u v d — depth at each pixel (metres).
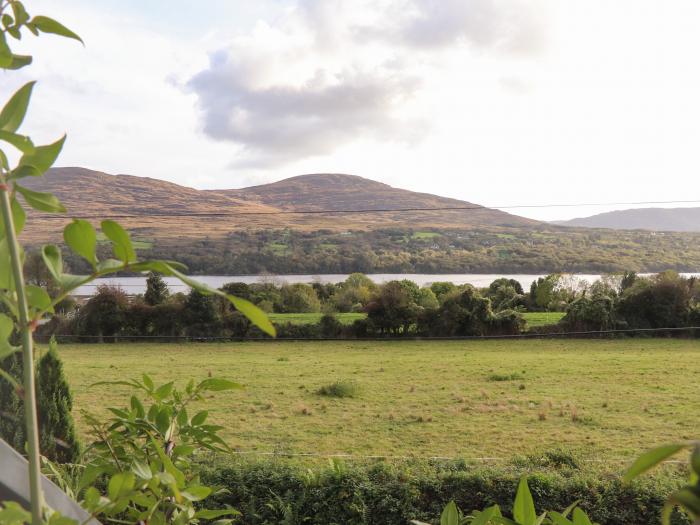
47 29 0.52
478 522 0.66
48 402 6.90
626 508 7.85
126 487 0.62
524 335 42.97
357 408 21.55
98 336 43.34
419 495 8.07
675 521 7.40
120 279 52.12
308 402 22.61
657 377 26.42
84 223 0.49
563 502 8.01
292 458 15.12
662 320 41.28
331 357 35.72
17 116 0.47
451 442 16.84
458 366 31.17
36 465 0.44
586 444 16.33
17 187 0.48
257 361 34.00
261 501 7.80
